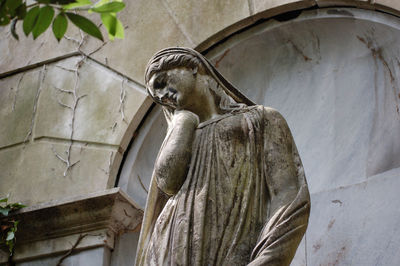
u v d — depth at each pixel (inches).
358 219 140.9
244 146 116.6
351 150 149.0
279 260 104.3
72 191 158.6
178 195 113.4
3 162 167.8
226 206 111.1
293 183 113.3
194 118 120.4
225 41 163.3
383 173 143.3
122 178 158.6
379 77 151.6
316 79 159.0
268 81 163.2
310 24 157.9
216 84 125.1
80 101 168.2
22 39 182.2
